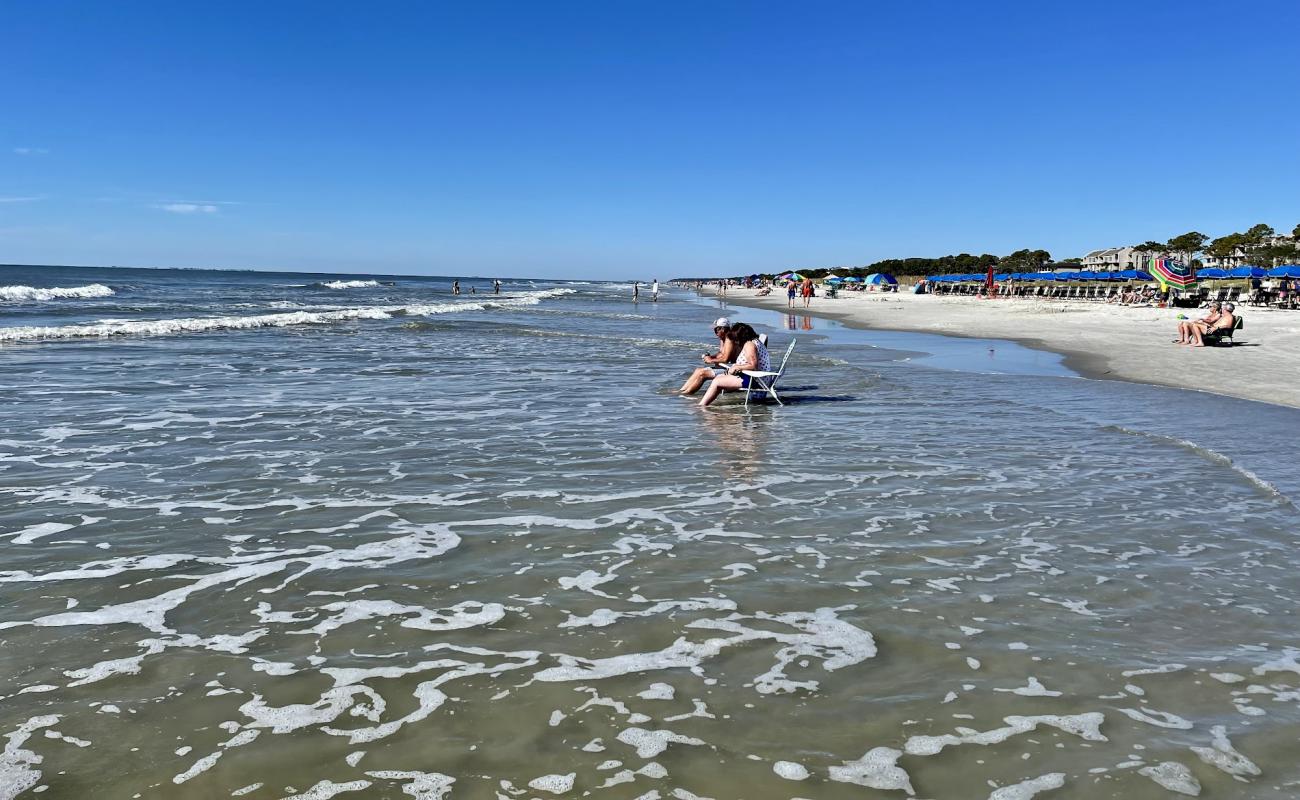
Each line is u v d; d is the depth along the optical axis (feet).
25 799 8.00
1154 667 11.32
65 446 25.85
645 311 163.22
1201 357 61.77
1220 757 9.11
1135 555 16.21
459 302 193.36
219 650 11.53
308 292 240.32
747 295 344.90
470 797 8.25
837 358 62.59
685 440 28.14
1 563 14.92
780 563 15.56
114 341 66.39
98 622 12.41
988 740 9.41
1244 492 21.35
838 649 11.82
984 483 22.17
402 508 19.10
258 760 8.84
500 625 12.58
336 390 40.29
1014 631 12.48
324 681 10.69
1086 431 30.45
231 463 23.68
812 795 8.38
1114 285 205.87
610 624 12.66
